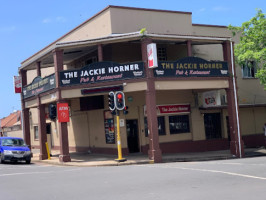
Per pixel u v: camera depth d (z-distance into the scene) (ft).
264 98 92.27
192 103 79.77
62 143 66.44
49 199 29.45
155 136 62.28
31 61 80.69
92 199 28.45
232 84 71.41
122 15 74.90
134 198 27.89
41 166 62.64
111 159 66.13
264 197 26.16
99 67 64.90
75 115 89.15
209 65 68.80
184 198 26.91
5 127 151.23
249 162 53.67
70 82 65.98
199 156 68.74
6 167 60.64
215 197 26.81
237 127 71.36
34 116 115.96
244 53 71.77
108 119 75.82
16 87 87.61
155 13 79.15
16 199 30.22
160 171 45.09
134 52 77.15
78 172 48.78
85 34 82.28
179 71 65.26
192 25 84.12
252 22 74.18
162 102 76.59
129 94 74.69
